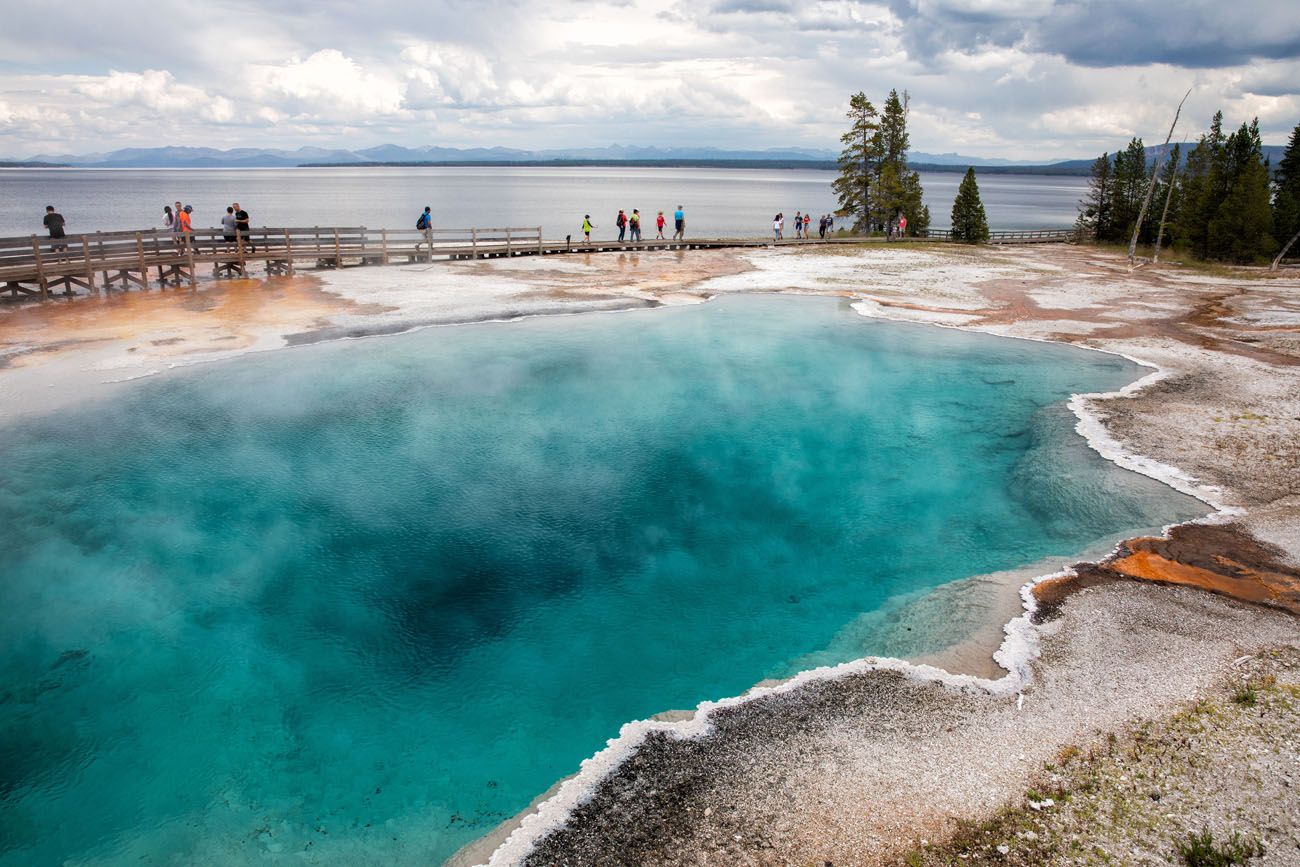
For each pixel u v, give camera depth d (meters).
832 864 6.00
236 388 17.95
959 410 18.23
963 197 56.84
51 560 11.49
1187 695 7.88
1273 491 13.10
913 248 49.12
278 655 9.70
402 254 35.03
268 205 118.38
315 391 18.20
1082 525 12.42
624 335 24.16
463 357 21.16
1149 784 6.69
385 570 11.65
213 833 6.99
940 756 7.17
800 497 14.13
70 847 6.89
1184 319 27.00
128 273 27.59
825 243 50.38
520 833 6.44
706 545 12.48
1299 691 7.82
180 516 12.88
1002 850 6.07
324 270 32.38
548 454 15.75
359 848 6.75
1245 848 5.95
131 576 11.25
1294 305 29.58
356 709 8.72
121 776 7.72
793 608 10.63
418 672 9.38
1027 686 8.20
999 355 22.61
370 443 15.87
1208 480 13.67
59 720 8.49
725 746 7.44
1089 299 30.81
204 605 10.66
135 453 14.77
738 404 18.67
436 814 7.13
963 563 11.64
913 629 9.67
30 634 9.94
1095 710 7.73
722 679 9.08
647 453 15.96
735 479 14.89
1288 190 53.75
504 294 28.30
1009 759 7.09
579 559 12.05
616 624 10.36
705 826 6.42
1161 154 45.31
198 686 9.09
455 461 15.28
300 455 15.22
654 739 7.58
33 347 19.52
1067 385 19.72
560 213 106.94
